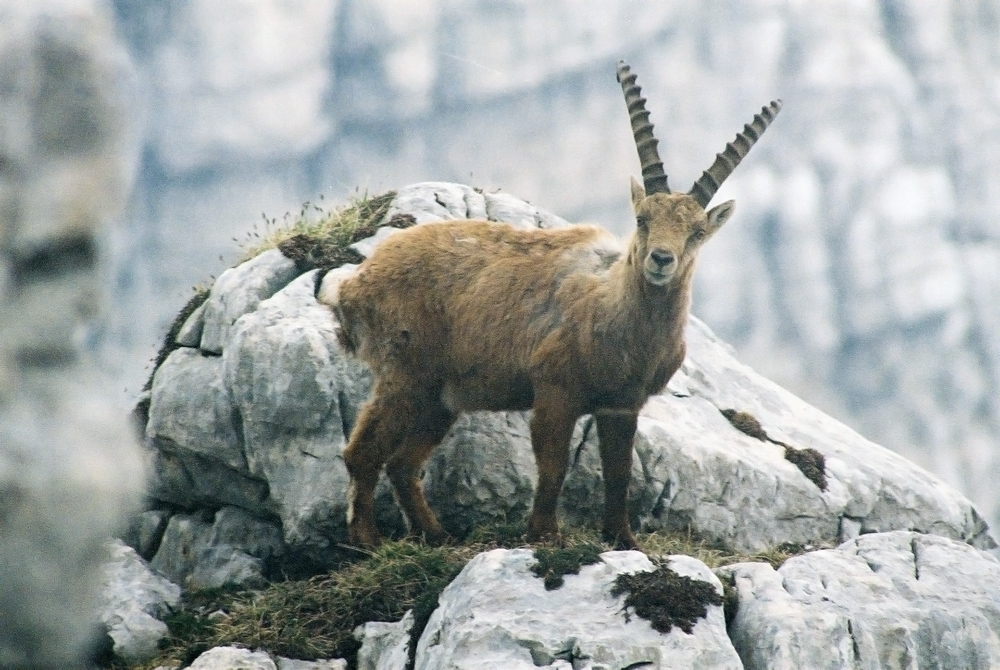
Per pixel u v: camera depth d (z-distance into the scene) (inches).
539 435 1247.5
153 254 7696.9
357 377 1396.4
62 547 301.1
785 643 1019.9
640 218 1218.6
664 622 1007.6
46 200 298.7
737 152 1259.2
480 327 1298.0
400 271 1333.7
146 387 1553.9
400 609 1178.0
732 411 1572.3
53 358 306.3
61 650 301.4
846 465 1525.6
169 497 1485.0
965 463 7672.2
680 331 1246.9
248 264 1533.0
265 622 1187.9
